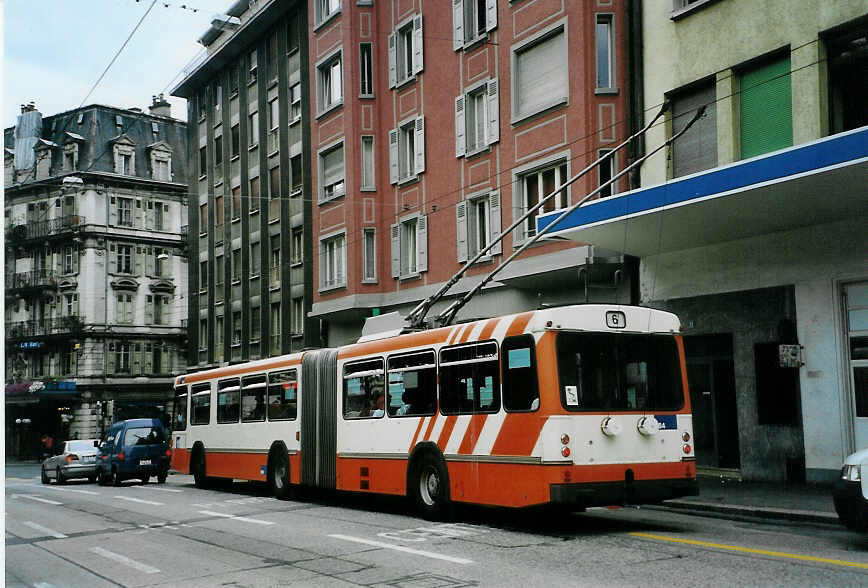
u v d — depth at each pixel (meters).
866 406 14.95
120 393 59.94
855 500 9.10
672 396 11.34
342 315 30.44
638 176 19.58
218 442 20.77
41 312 61.50
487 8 23.89
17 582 9.09
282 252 37.03
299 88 36.19
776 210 14.94
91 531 13.45
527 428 10.74
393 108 28.86
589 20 20.38
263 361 18.78
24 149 63.81
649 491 10.85
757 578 7.48
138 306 61.59
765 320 16.62
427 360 12.93
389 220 28.95
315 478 16.11
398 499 16.91
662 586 7.23
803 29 15.96
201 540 11.61
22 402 58.56
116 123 63.09
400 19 28.41
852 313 15.24
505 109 23.09
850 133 12.49
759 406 16.64
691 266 18.28
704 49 18.03
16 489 26.05
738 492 14.76
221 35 42.59
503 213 23.12
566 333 10.74
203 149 45.75
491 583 7.69
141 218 62.38
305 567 9.02
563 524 11.87
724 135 17.45
